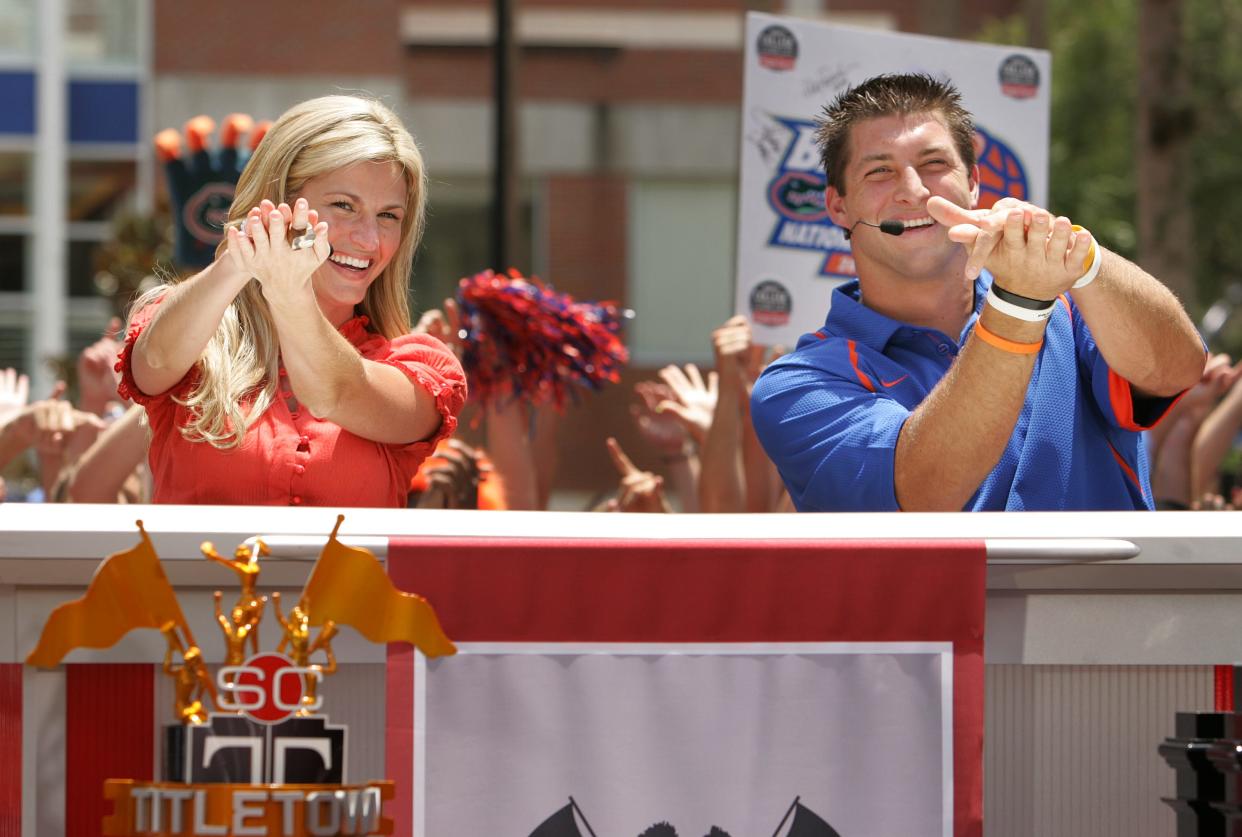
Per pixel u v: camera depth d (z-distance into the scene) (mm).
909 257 9578
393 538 6156
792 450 9352
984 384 7938
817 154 14258
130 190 78500
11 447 13625
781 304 14117
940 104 9742
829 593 6285
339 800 5457
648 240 80562
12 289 77875
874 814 6242
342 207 8758
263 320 8656
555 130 80062
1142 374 8773
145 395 8445
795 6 80188
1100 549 6285
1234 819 5945
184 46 78500
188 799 5402
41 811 6141
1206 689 6547
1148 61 42094
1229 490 22953
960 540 6332
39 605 6152
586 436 75875
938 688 6285
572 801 6164
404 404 8500
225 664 5723
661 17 80312
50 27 77375
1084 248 7512
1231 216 66375
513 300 14133
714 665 6250
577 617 6215
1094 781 6496
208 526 6152
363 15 79062
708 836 6203
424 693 6133
